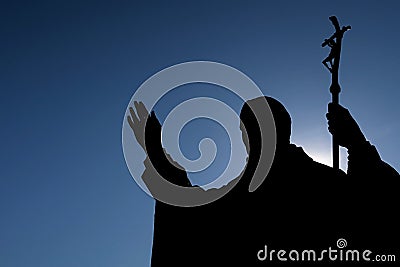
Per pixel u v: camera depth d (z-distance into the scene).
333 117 9.69
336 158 9.52
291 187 9.08
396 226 8.80
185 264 8.96
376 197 8.93
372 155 9.29
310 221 8.87
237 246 8.90
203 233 9.02
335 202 8.94
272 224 8.91
